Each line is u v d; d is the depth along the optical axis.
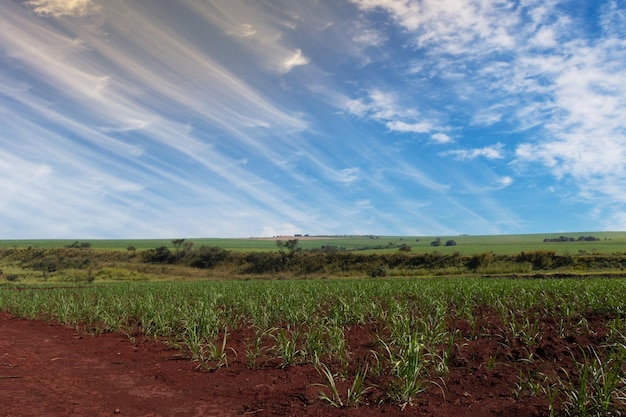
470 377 6.48
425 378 6.59
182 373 7.96
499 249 86.12
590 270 52.12
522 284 16.73
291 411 5.56
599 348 7.22
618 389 5.55
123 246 122.50
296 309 12.16
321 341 8.70
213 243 143.50
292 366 7.73
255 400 6.16
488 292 13.62
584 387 4.88
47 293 25.78
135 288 27.42
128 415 5.83
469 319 9.97
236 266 76.19
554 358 7.03
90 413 5.93
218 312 12.38
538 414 4.99
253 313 12.06
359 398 5.80
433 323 8.85
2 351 10.73
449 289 15.59
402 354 7.07
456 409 5.33
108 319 13.96
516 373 6.50
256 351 8.35
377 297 15.12
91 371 8.51
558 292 13.27
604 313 10.16
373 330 10.14
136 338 11.90
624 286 13.49
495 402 5.48
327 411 5.46
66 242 143.75
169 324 12.69
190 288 25.59
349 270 66.88
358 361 7.66
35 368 8.83
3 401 6.52
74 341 11.95
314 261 71.44
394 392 5.82
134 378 7.87
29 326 15.64
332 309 11.84
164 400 6.49
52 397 6.75
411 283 19.86
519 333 8.66
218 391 6.76
